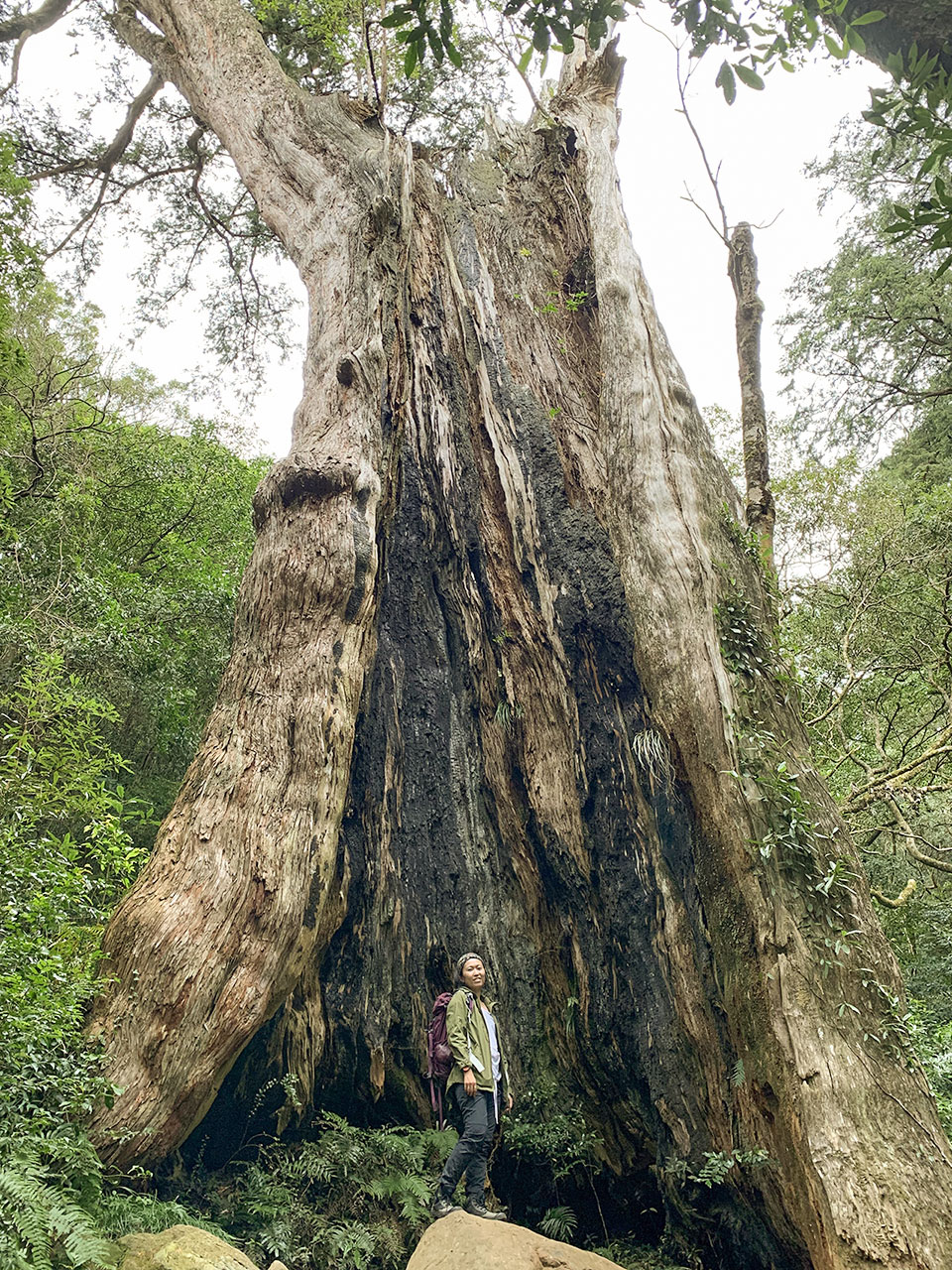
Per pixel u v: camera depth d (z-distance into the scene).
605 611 8.57
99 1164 5.23
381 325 9.24
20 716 8.21
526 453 9.52
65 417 14.30
